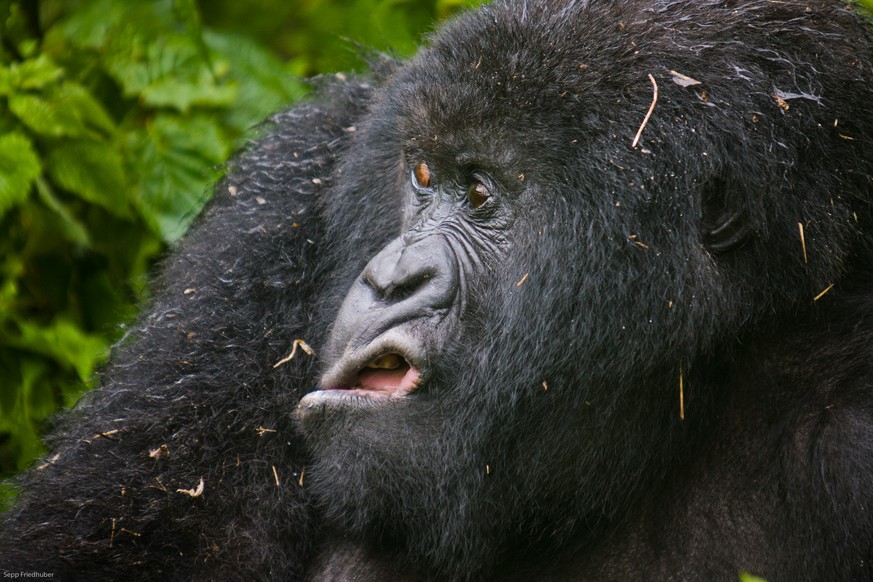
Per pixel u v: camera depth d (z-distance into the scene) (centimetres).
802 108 1018
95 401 1218
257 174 1312
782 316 1062
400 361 1050
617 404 1047
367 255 1162
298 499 1142
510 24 1047
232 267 1218
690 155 1003
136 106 1662
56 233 1579
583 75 1016
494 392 1036
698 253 1017
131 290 1597
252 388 1161
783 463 1056
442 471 1028
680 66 1016
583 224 1014
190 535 1091
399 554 1103
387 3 1770
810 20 1065
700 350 1047
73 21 1678
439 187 1080
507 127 1027
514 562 1110
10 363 1532
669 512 1088
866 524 988
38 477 1164
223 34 1700
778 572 1049
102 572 1062
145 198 1571
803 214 1018
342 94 1356
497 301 1036
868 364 1038
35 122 1538
